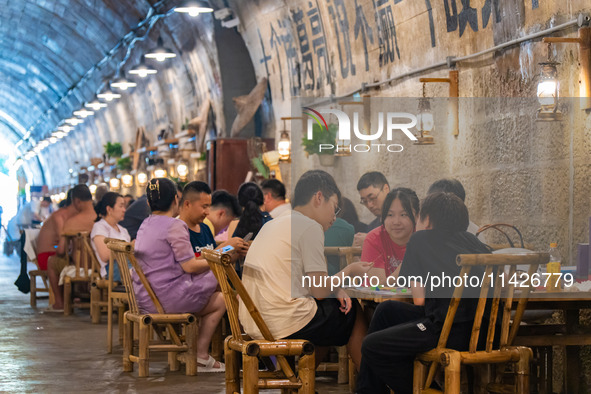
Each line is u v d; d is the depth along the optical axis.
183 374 8.41
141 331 8.19
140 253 8.27
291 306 6.07
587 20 7.21
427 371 5.80
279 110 16.22
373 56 11.91
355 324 6.42
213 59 18.62
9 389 7.64
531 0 8.13
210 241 9.09
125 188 29.17
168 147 22.86
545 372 7.21
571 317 6.77
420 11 10.40
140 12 22.11
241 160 16.73
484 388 6.05
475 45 9.29
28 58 34.81
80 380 8.08
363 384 6.09
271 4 15.01
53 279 14.34
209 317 8.54
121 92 29.28
